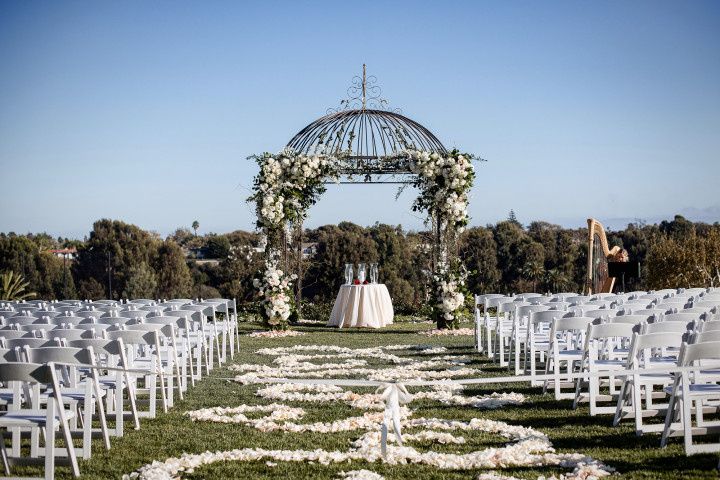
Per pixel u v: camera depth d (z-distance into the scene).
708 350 5.50
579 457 5.51
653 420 6.78
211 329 11.13
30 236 49.69
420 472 5.35
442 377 9.92
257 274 16.53
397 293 34.03
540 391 8.64
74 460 5.36
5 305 12.54
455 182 16.16
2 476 5.35
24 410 5.74
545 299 11.18
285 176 16.52
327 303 20.69
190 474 5.42
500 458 5.54
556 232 41.44
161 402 8.23
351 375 10.09
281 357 12.12
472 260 38.47
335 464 5.61
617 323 6.95
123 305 11.18
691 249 29.75
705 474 5.01
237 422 7.22
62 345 6.48
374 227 35.84
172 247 44.22
